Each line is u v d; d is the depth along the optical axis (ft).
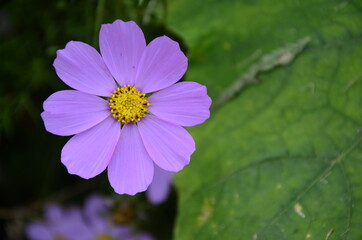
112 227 1.74
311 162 1.40
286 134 1.42
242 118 1.45
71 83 1.29
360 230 1.34
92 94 1.32
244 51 1.47
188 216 1.44
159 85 1.32
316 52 1.43
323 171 1.39
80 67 1.29
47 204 1.78
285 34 1.45
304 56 1.44
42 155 1.78
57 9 1.63
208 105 1.29
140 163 1.32
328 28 1.44
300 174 1.40
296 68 1.44
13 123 1.76
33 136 1.77
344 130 1.40
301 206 1.38
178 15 1.49
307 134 1.41
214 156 1.45
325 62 1.43
